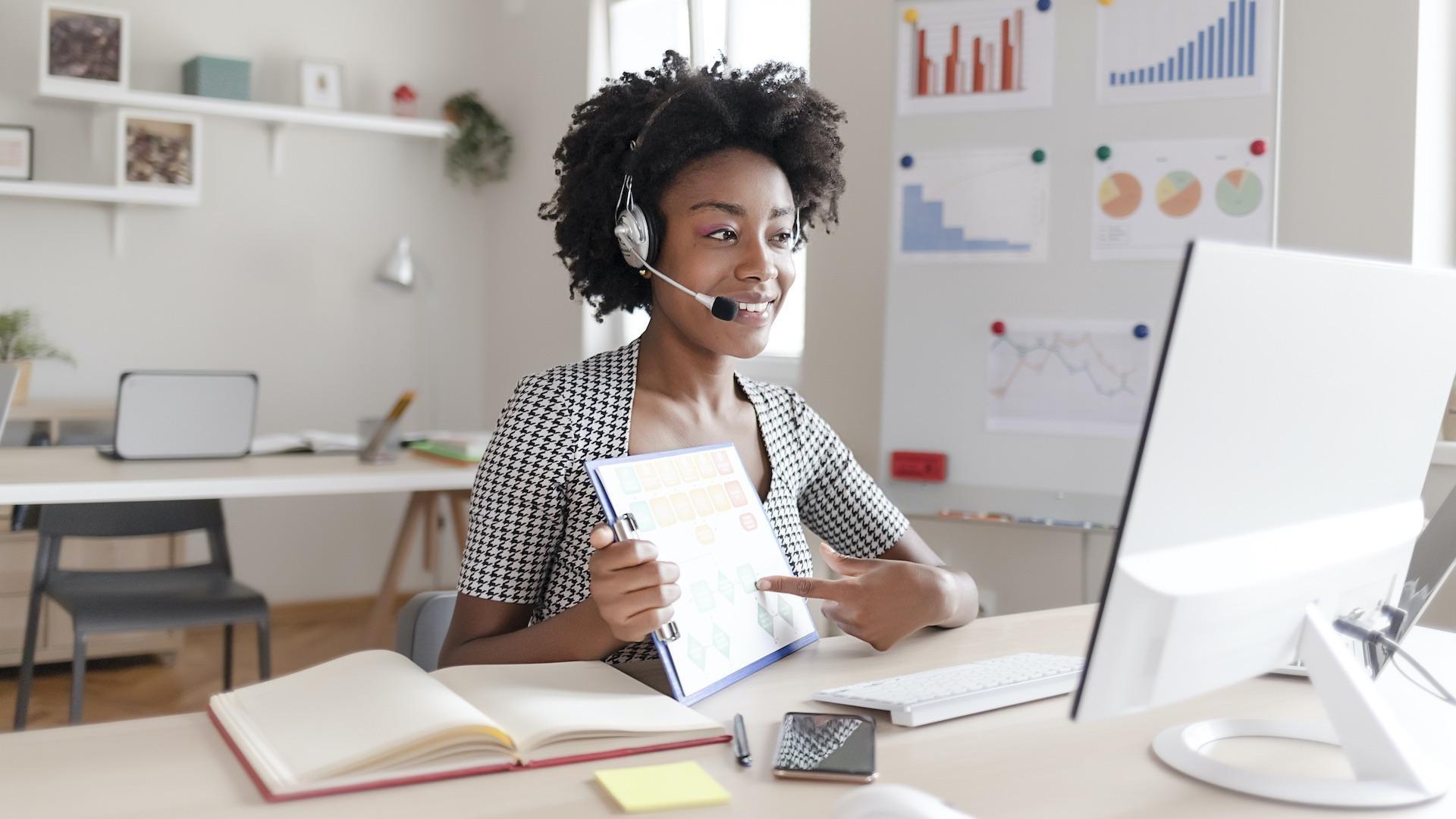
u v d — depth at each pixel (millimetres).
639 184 1296
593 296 1489
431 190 4844
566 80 4406
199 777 828
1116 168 2533
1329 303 824
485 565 1218
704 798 798
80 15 3924
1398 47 2268
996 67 2654
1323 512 902
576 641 1110
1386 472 962
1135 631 761
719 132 1273
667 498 1120
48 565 2658
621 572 1018
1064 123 2588
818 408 3301
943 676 1089
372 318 4738
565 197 1418
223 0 4375
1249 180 2398
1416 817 806
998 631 1341
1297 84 2408
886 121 3115
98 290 4211
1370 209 2316
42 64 3844
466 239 4930
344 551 4688
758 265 1253
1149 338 2512
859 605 1216
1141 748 941
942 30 2707
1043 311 2625
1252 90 2389
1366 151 2316
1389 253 2297
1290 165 2426
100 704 3428
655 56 4172
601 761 881
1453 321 960
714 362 1322
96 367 4219
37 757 861
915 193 2752
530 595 1237
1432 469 2170
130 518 2771
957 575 1352
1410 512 1006
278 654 4047
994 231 2668
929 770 875
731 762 888
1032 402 2643
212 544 2900
